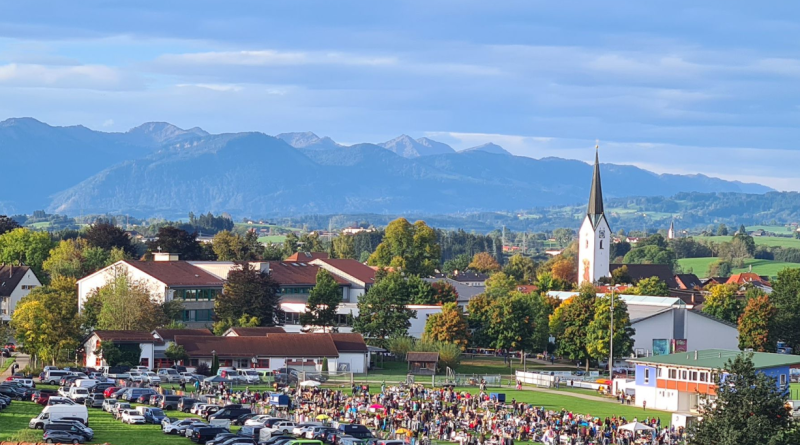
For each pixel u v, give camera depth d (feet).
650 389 571.28
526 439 428.15
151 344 642.63
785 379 545.03
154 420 425.69
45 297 634.02
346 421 451.12
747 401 302.86
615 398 599.98
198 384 549.13
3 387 483.10
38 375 604.90
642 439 418.92
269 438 385.70
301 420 439.22
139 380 548.72
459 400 525.75
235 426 430.61
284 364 655.76
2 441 325.42
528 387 638.53
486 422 443.73
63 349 635.66
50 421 374.63
